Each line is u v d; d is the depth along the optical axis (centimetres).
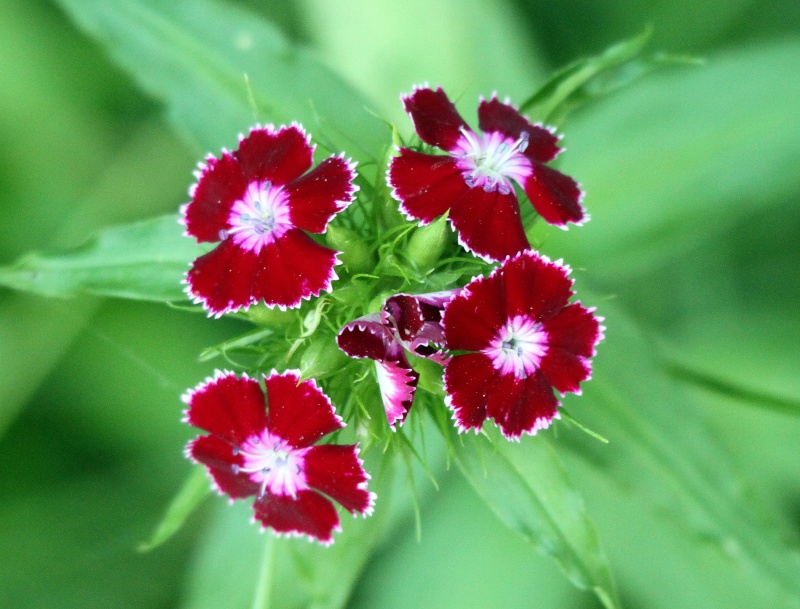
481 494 29
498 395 27
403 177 27
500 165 28
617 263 32
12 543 34
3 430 34
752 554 30
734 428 34
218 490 28
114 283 30
